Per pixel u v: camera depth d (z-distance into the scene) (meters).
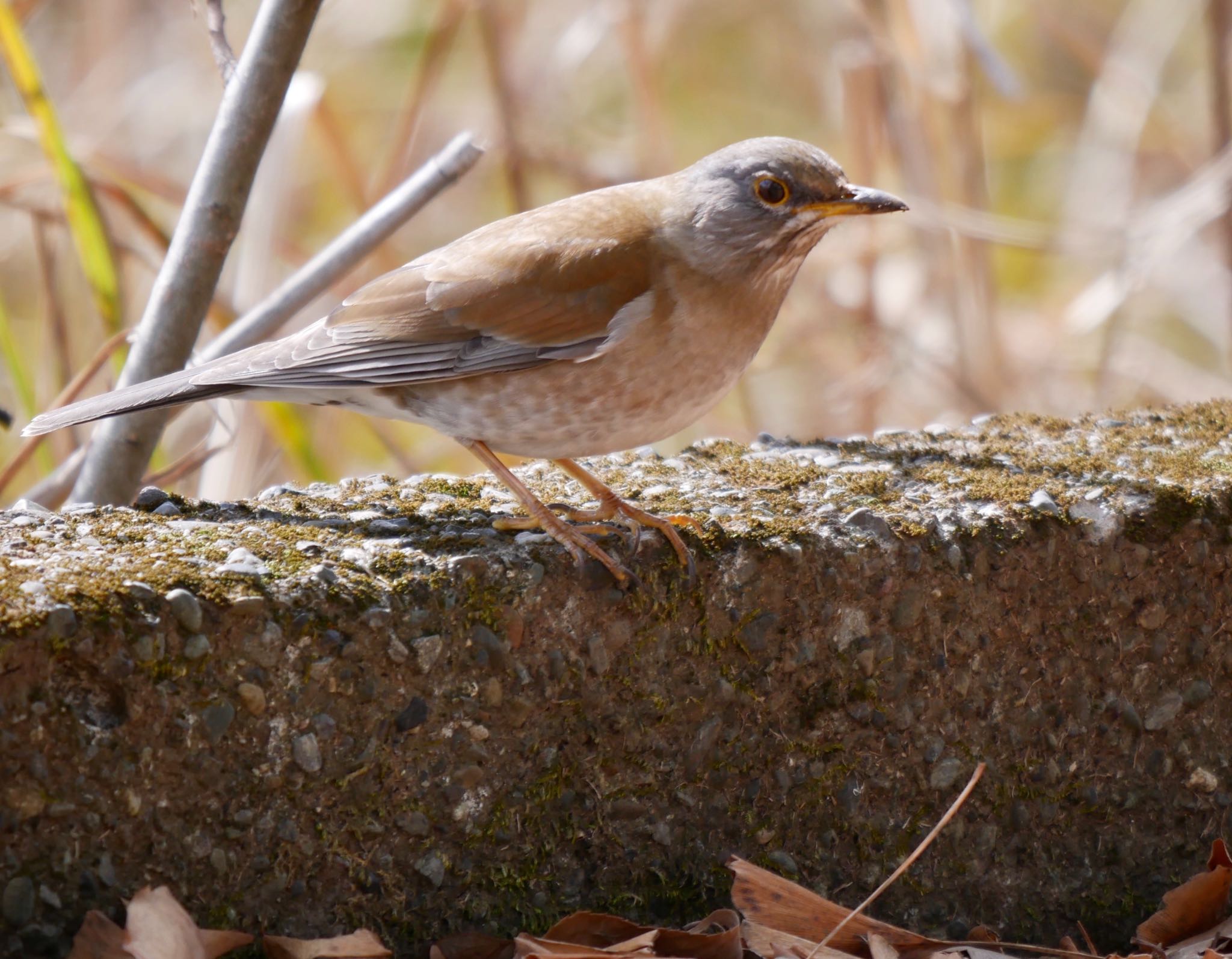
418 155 15.69
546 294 6.94
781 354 14.20
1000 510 6.82
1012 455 7.71
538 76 15.63
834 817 6.58
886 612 6.57
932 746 6.69
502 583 6.01
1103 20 18.27
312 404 7.33
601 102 16.98
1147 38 15.84
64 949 5.27
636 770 6.29
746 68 18.00
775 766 6.50
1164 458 7.62
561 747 6.16
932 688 6.68
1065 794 6.94
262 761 5.57
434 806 5.92
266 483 11.63
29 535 6.00
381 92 16.50
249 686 5.51
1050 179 17.52
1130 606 6.95
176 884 5.45
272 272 12.21
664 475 7.46
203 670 5.44
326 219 15.38
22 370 9.65
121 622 5.30
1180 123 15.96
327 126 11.93
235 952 5.49
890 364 13.12
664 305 7.00
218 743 5.48
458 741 5.95
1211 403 8.80
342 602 5.67
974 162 13.05
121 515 6.40
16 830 5.18
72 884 5.28
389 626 5.75
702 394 7.24
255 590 5.55
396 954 5.87
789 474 7.40
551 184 15.99
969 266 12.88
